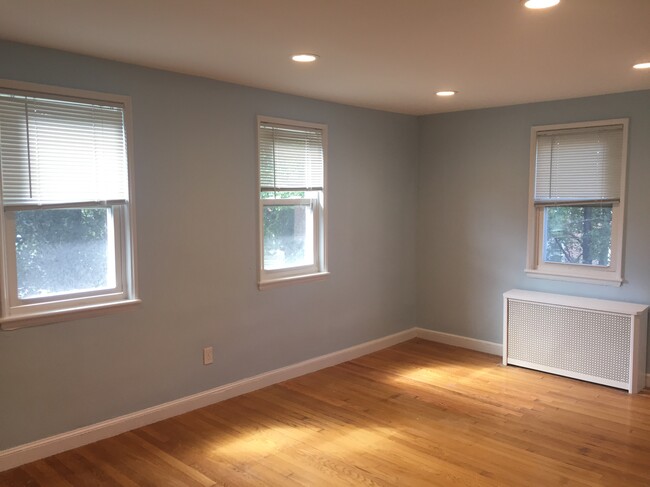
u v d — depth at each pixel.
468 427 3.57
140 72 3.37
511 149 4.94
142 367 3.53
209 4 2.27
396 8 2.31
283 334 4.43
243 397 4.09
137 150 3.40
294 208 4.54
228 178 3.92
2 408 2.96
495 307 5.18
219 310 3.95
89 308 3.23
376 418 3.72
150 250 3.51
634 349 4.12
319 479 2.92
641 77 3.73
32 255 3.08
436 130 5.44
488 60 3.24
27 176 2.97
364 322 5.19
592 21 2.49
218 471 3.01
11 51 2.85
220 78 3.74
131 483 2.88
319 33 2.70
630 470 3.02
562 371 4.53
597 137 4.46
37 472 2.97
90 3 2.26
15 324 2.96
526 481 2.90
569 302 4.45
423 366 4.84
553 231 4.83
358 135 4.95
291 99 4.33
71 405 3.22
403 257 5.56
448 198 5.41
